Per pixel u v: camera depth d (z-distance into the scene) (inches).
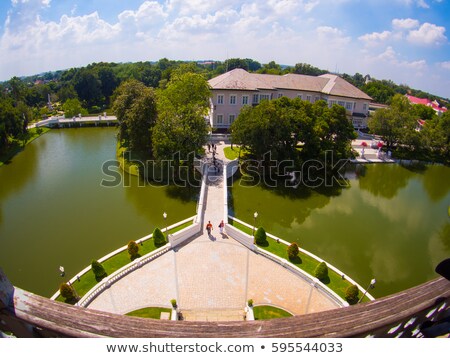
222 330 134.6
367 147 2219.5
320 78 2696.9
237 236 1015.0
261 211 1314.0
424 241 1146.7
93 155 2003.0
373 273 957.2
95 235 1097.4
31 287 850.8
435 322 148.1
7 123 1975.9
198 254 944.9
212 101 2154.3
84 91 3907.5
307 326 134.0
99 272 842.2
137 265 880.9
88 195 1419.8
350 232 1183.6
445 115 2197.3
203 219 1132.5
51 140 2364.7
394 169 1934.1
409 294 145.3
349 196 1512.1
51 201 1362.0
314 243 1096.2
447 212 1395.2
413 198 1534.2
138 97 1721.2
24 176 1643.7
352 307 142.4
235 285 829.2
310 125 1600.6
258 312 743.7
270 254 938.1
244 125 1553.9
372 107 3713.1
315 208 1369.3
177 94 1818.4
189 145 1423.5
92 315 133.0
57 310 129.3
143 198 1384.1
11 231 1120.2
